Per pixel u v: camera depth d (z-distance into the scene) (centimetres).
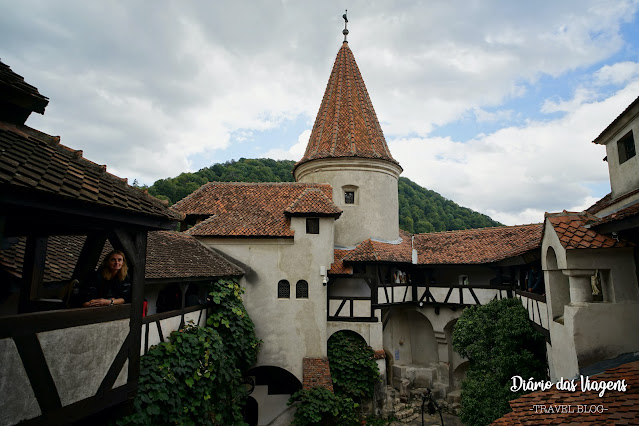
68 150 612
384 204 2141
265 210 1861
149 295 1139
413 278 2155
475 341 1491
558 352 994
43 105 601
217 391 1155
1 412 439
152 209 652
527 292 1371
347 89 2347
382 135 2323
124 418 695
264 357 1636
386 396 1762
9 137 539
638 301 867
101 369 586
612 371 703
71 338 536
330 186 2066
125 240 641
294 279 1688
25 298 690
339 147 2150
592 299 955
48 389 498
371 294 1791
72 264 940
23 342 469
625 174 1054
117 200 584
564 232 946
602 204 1259
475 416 1220
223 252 1688
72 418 531
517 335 1265
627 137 1062
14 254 790
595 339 859
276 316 1664
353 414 1548
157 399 814
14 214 500
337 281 1903
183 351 991
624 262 884
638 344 848
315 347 1652
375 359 1731
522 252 1347
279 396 1708
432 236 2339
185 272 1146
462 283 2127
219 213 1828
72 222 550
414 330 2278
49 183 490
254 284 1678
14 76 584
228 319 1419
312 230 1744
